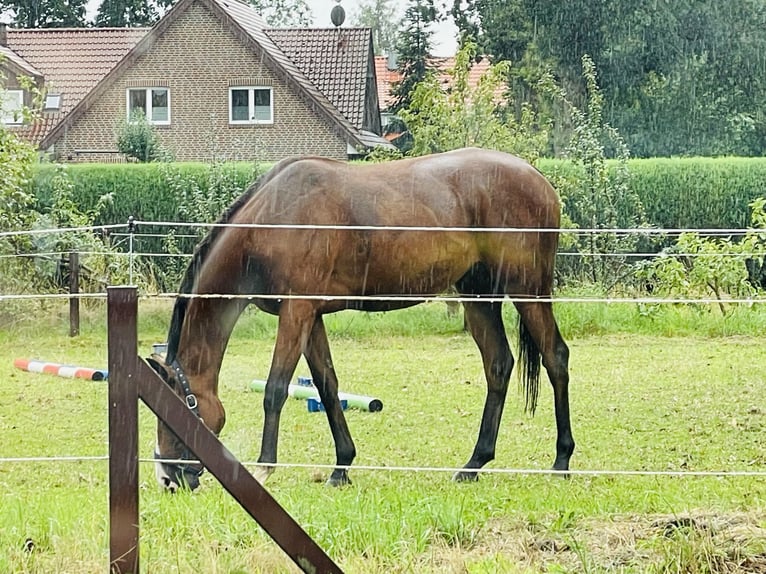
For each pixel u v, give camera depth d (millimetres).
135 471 4059
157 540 5000
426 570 4664
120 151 30828
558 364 7574
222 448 4027
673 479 6898
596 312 14734
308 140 32062
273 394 6941
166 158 25281
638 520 5473
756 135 32812
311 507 5613
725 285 15125
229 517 5387
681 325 14703
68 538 5008
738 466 7547
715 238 18922
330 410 7449
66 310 15320
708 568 4625
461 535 5152
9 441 8664
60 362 12609
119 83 32562
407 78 39969
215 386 7062
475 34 38531
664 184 20969
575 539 5039
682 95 32406
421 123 18812
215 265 6984
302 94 31844
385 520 5234
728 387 10805
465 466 7609
